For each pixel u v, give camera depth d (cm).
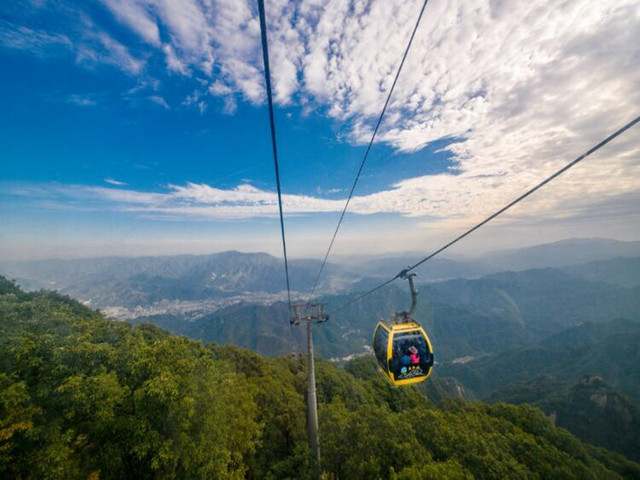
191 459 1379
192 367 1571
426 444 2384
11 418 1013
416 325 1168
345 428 2028
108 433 1260
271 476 2012
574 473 2534
